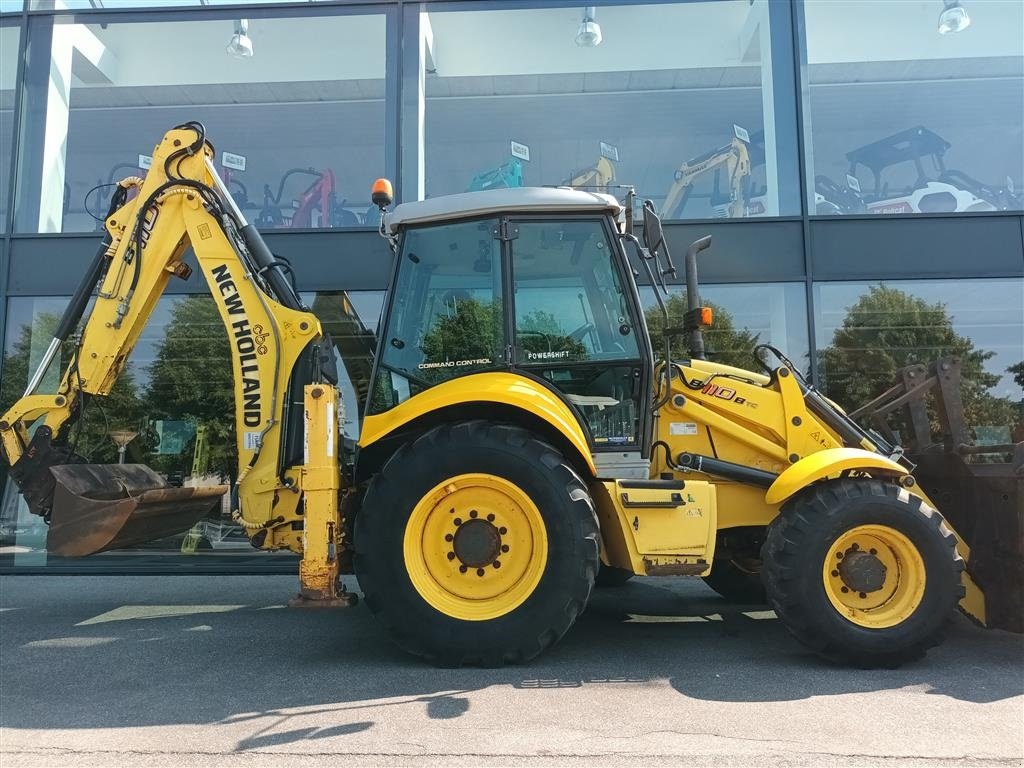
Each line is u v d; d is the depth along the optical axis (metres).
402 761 2.54
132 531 4.14
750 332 7.12
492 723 2.89
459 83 8.18
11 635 4.50
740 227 7.25
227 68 8.18
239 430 4.29
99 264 4.55
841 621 3.56
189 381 7.16
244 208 8.07
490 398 3.65
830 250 7.19
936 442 4.71
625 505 3.74
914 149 7.91
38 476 4.23
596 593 5.86
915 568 3.64
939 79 7.99
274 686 3.40
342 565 4.17
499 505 3.70
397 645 3.92
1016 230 7.08
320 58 8.01
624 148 8.16
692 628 4.56
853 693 3.25
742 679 3.46
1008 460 5.07
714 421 4.22
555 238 4.04
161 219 4.45
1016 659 3.81
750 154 7.83
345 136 7.97
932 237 7.13
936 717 2.96
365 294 7.31
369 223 7.78
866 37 7.99
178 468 7.05
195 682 3.49
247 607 5.40
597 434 3.95
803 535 3.61
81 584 6.46
